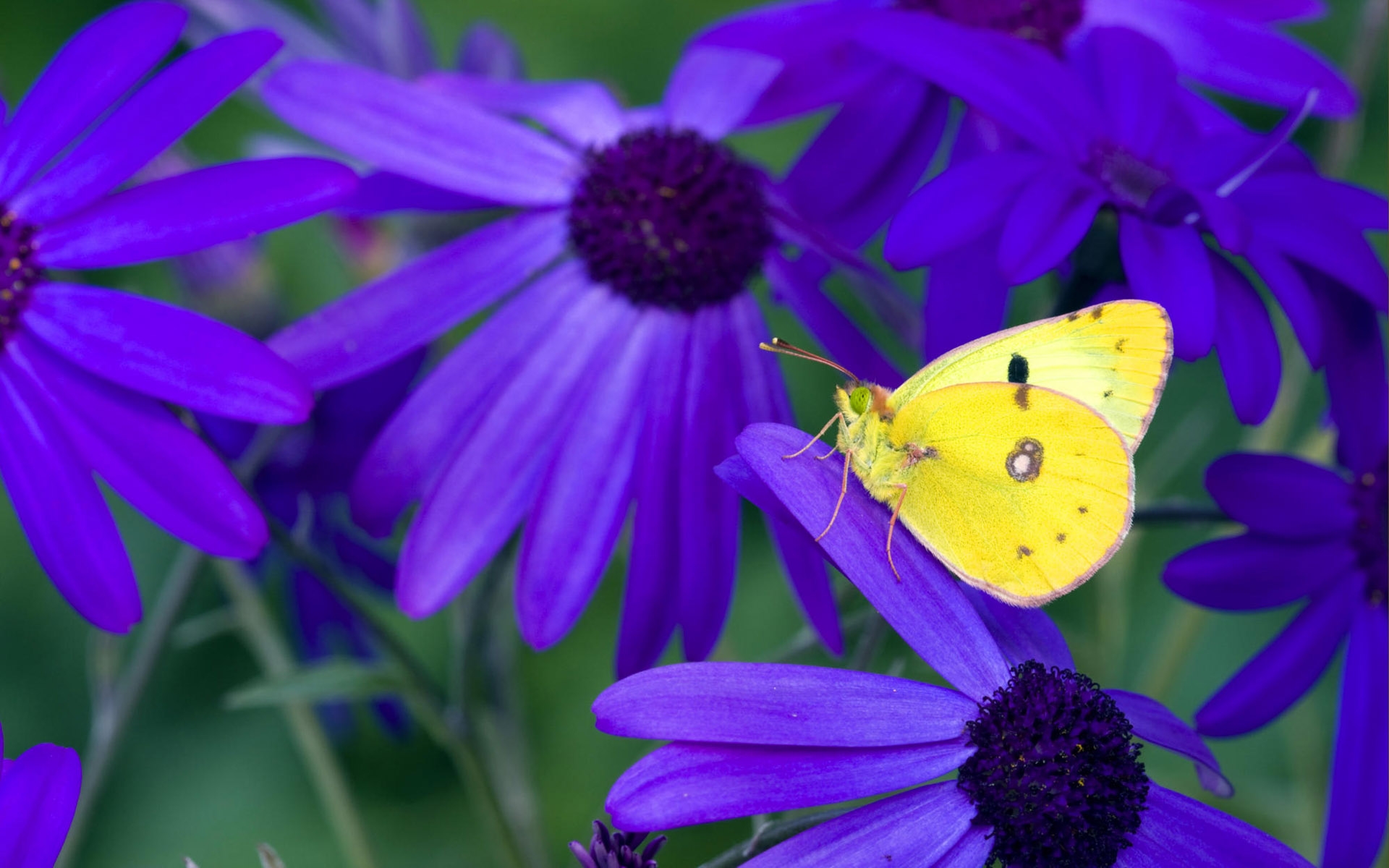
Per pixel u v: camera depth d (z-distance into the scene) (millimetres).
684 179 336
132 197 305
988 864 295
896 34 323
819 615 314
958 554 305
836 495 301
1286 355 363
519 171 338
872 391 309
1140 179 320
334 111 333
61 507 301
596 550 322
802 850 292
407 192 334
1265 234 318
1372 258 319
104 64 311
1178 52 353
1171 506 328
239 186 303
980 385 303
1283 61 352
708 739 287
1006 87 321
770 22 338
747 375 335
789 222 335
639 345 333
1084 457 301
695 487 326
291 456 353
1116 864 297
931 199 312
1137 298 307
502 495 324
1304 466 323
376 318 327
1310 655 323
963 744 298
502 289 333
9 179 308
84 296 304
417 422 327
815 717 292
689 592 320
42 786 287
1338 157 360
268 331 365
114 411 302
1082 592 365
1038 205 310
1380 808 320
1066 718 298
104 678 342
